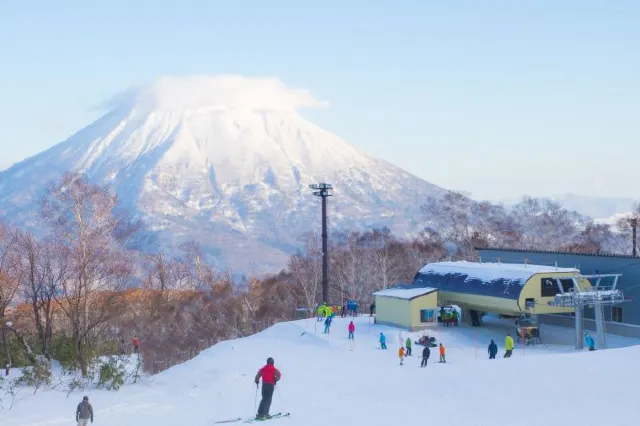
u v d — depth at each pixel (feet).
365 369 144.05
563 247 362.12
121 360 155.74
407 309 191.21
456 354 163.53
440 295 205.87
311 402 92.17
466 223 380.78
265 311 327.88
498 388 84.12
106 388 143.23
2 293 172.24
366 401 86.48
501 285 184.14
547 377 86.84
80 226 177.27
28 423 105.19
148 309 272.10
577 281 178.60
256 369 151.12
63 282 175.83
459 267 211.20
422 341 175.11
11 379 148.25
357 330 195.42
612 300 164.45
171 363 222.48
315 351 172.65
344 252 352.49
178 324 282.15
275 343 187.93
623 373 84.84
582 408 69.97
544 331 191.72
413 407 78.18
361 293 317.22
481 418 69.36
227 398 110.01
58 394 136.26
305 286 310.86
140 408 108.58
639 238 361.92
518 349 169.37
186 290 322.75
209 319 292.81
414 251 364.79
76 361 158.81
